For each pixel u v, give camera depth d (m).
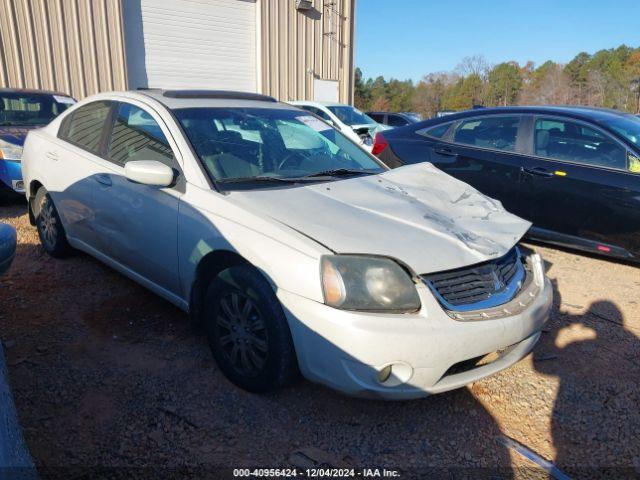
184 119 3.35
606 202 4.77
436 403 2.83
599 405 2.87
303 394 2.84
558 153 5.14
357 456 2.41
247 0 14.88
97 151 3.87
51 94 8.04
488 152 5.51
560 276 4.82
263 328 2.63
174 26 13.64
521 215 5.32
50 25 11.60
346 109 12.91
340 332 2.30
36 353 3.12
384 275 2.37
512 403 2.86
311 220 2.65
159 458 2.33
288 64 16.06
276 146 3.54
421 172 3.71
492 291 2.60
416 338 2.30
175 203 3.06
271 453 2.40
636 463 2.43
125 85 12.80
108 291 4.03
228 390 2.84
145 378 2.92
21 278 4.21
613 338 3.64
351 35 17.67
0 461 1.38
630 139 4.84
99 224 3.75
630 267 5.09
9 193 6.33
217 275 2.84
